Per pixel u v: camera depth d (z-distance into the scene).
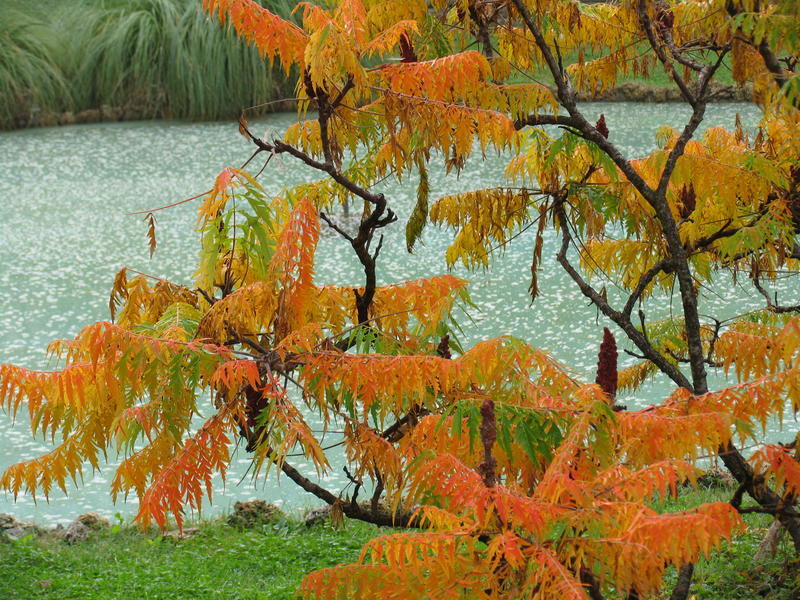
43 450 9.65
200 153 23.86
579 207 4.95
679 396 3.40
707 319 11.57
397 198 18.66
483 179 19.72
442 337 3.73
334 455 9.65
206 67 27.86
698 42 4.57
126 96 29.30
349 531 8.19
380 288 3.92
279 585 7.05
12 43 29.27
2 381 3.28
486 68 3.93
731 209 4.58
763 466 3.72
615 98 26.61
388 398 3.23
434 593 2.61
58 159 24.06
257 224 3.48
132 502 9.22
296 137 4.52
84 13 30.33
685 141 4.29
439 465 2.80
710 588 5.74
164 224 17.95
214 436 3.16
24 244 16.92
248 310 3.49
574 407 3.09
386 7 4.66
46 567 7.63
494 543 2.57
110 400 3.47
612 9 5.20
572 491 2.65
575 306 12.74
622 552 2.52
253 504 8.74
